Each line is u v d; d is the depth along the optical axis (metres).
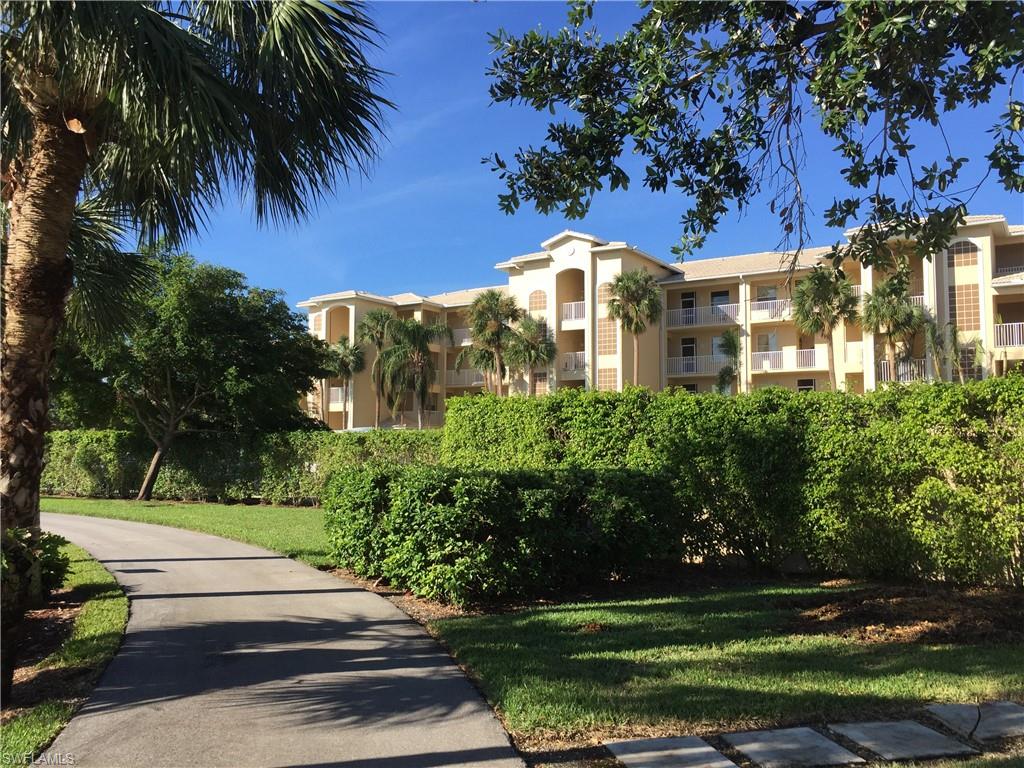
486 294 44.22
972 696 4.73
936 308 31.16
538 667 5.33
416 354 48.81
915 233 5.57
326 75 5.89
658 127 5.72
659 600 7.93
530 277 44.31
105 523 15.38
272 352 23.20
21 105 6.35
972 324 30.86
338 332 54.03
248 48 5.96
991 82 4.91
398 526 7.78
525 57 5.84
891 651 5.79
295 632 6.38
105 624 6.52
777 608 7.46
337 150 6.70
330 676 5.18
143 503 20.86
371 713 4.47
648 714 4.42
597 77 5.79
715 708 4.51
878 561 8.70
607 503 8.61
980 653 5.68
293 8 5.77
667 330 40.50
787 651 5.80
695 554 9.99
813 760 3.80
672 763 3.77
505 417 12.45
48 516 17.00
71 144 6.42
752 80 5.81
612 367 40.28
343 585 8.48
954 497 8.05
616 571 8.84
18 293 6.42
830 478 8.93
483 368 45.59
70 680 5.09
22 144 6.55
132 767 3.70
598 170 5.78
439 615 7.14
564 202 5.89
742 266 38.88
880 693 4.78
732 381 37.69
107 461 23.95
